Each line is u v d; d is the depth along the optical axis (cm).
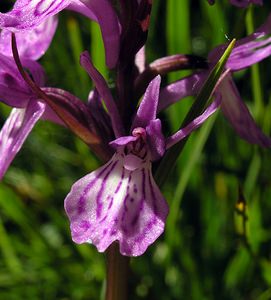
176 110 19
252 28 18
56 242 21
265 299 18
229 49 14
